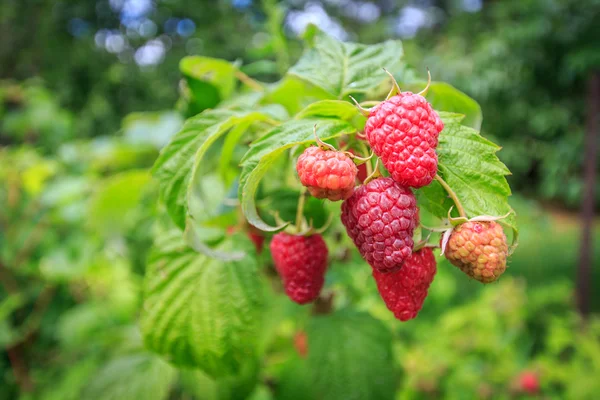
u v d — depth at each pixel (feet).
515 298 1.69
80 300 1.51
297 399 0.80
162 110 4.03
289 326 1.05
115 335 0.94
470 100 0.62
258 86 0.80
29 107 1.96
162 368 0.86
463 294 2.20
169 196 0.58
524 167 3.52
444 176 0.50
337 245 0.81
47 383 1.34
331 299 0.81
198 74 0.79
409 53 3.28
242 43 4.25
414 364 1.35
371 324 0.80
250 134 0.69
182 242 0.68
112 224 1.16
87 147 1.65
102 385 0.85
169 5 4.58
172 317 0.66
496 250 0.48
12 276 1.42
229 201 0.70
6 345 1.30
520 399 1.39
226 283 0.66
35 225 1.41
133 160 1.44
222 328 0.65
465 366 1.45
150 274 0.67
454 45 3.69
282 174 0.73
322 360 0.77
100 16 4.75
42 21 4.24
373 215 0.47
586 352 1.44
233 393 0.82
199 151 0.56
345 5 6.64
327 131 0.49
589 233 2.09
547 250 2.99
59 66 4.11
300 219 0.58
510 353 1.51
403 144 0.46
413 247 0.51
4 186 1.43
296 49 1.93
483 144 0.50
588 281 2.04
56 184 1.44
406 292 0.52
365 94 0.63
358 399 0.76
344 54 0.61
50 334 1.48
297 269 0.58
